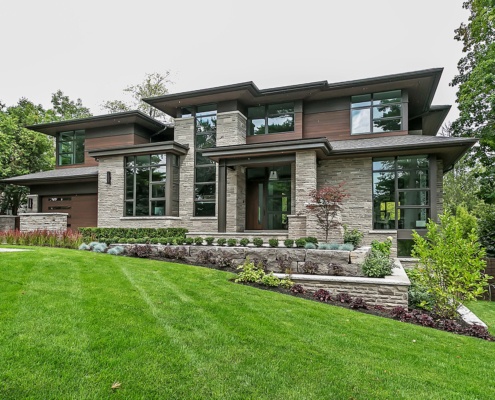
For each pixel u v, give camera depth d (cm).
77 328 411
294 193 1419
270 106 1527
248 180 1537
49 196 1814
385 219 1270
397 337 489
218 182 1394
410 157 1255
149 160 1508
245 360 366
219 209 1341
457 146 1128
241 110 1505
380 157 1291
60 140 1894
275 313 532
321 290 693
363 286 697
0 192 2183
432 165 1205
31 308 461
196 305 533
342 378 344
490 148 1578
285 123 1495
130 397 287
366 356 405
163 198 1460
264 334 441
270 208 1498
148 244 1032
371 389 327
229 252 880
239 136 1468
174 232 1331
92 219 1709
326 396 309
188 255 915
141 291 578
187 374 329
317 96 1445
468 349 471
